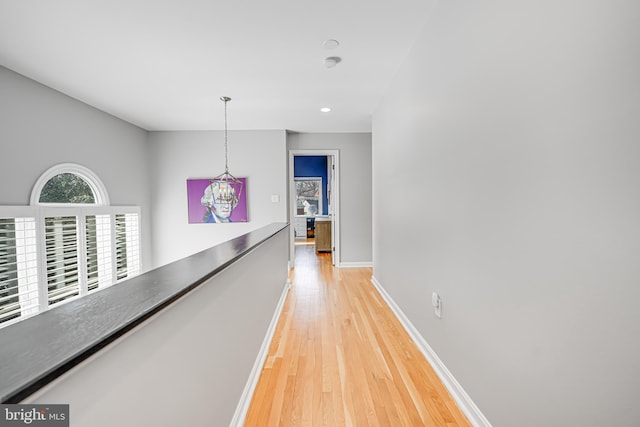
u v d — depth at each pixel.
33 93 2.76
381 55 2.41
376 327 2.54
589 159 0.79
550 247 0.93
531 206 1.01
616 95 0.71
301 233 9.48
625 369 0.71
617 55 0.71
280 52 2.35
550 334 0.94
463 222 1.50
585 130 0.80
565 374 0.88
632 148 0.68
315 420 1.46
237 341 1.44
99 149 3.61
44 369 0.41
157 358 0.74
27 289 2.65
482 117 1.31
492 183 1.25
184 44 2.20
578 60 0.82
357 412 1.51
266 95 3.25
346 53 2.38
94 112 3.54
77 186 3.37
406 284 2.49
